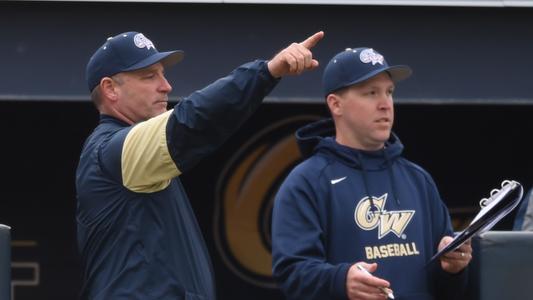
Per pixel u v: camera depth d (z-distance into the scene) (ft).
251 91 38.34
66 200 82.43
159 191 41.29
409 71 44.68
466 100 66.90
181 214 42.14
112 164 40.88
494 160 84.38
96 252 42.01
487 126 84.43
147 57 43.78
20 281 81.61
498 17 67.10
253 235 82.33
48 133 82.64
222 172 82.33
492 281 42.50
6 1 65.46
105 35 65.82
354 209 43.45
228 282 82.07
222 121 38.63
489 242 42.50
